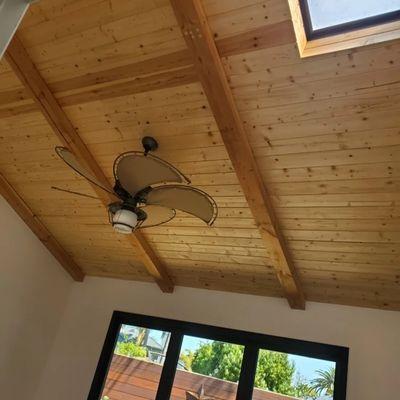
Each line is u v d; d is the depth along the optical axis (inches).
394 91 99.0
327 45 99.7
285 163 121.8
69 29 116.3
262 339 160.1
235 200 139.4
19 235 186.4
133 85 120.9
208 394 161.8
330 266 143.9
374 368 139.3
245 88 110.1
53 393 187.2
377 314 146.9
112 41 114.7
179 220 156.6
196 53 103.0
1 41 56.1
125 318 191.6
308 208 130.3
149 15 106.0
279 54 101.3
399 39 91.4
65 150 103.7
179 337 177.3
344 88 102.3
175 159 136.4
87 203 168.9
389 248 129.3
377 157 111.0
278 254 140.9
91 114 134.0
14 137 156.1
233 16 98.7
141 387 174.7
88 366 187.0
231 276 169.2
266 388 154.0
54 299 202.8
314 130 112.3
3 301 179.6
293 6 95.4
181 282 185.3
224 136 115.6
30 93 131.0
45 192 173.9
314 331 153.3
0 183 175.2
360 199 121.6
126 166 103.6
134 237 165.8
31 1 58.1
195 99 118.1
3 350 178.9
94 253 195.5
